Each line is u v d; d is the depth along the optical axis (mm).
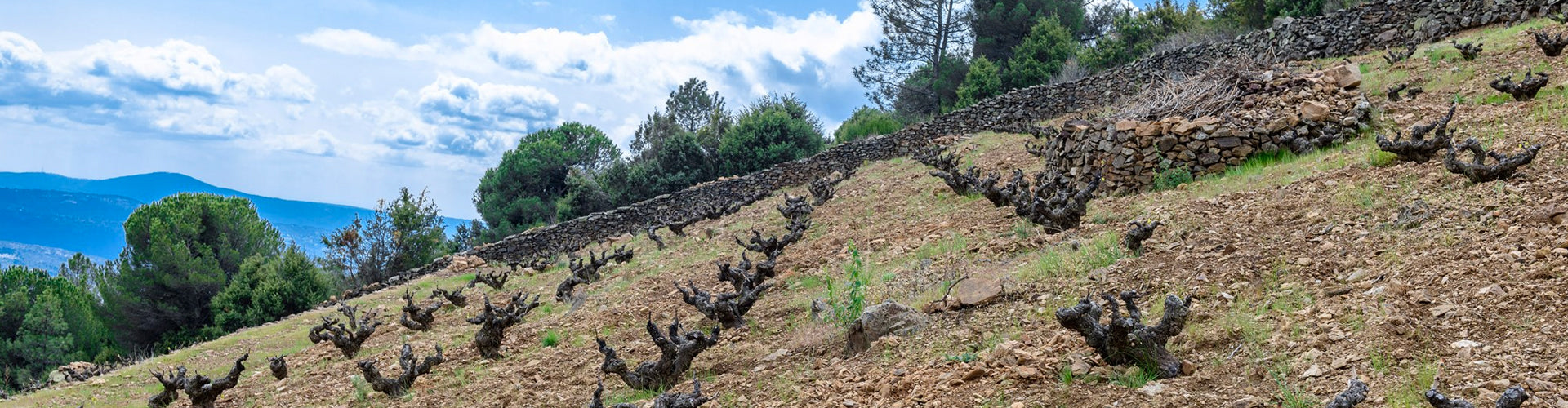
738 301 11250
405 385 11320
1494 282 6883
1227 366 6406
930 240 14258
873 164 32250
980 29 51562
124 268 37031
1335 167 12586
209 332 35156
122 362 21359
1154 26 39469
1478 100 15602
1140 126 15547
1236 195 12117
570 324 13922
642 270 19922
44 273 42531
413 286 28422
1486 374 5410
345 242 40625
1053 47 43562
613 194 45875
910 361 7891
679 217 29359
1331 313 6930
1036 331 8031
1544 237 7590
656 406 7078
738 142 44219
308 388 12859
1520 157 9586
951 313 9172
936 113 50250
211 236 39938
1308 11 31609
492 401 9820
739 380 8516
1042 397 6348
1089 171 16422
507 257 34625
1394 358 5910
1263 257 8797
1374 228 9062
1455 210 8977
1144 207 12828
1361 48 24906
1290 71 17516
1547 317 6066
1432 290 7047
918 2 52875
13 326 38094
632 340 11750
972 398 6605
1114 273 9359
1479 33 21984
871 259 13875
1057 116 30938
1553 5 21016
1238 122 15180
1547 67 16484
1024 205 13477
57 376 19688
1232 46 28188
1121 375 6504
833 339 9234
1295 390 5723
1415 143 11211
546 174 58062
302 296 35500
